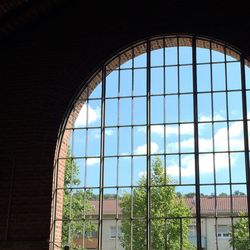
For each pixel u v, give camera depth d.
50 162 9.09
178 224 11.62
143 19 9.64
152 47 9.66
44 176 9.02
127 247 11.58
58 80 9.59
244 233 11.02
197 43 9.48
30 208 8.86
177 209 12.70
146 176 8.87
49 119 9.38
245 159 8.63
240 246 10.96
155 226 11.53
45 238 8.65
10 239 8.74
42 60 9.75
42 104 9.47
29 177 9.05
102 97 9.47
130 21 9.68
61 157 9.28
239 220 11.12
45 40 9.86
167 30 9.48
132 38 9.58
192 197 12.94
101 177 9.01
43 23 9.97
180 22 9.47
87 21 9.84
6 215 8.88
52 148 9.17
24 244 8.66
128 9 9.75
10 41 9.98
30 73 9.70
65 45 9.77
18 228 8.78
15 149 9.26
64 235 13.09
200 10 9.48
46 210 8.80
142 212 11.80
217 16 9.38
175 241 11.48
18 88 9.64
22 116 9.45
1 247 8.70
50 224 8.73
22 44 9.91
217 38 9.26
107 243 11.98
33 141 9.25
